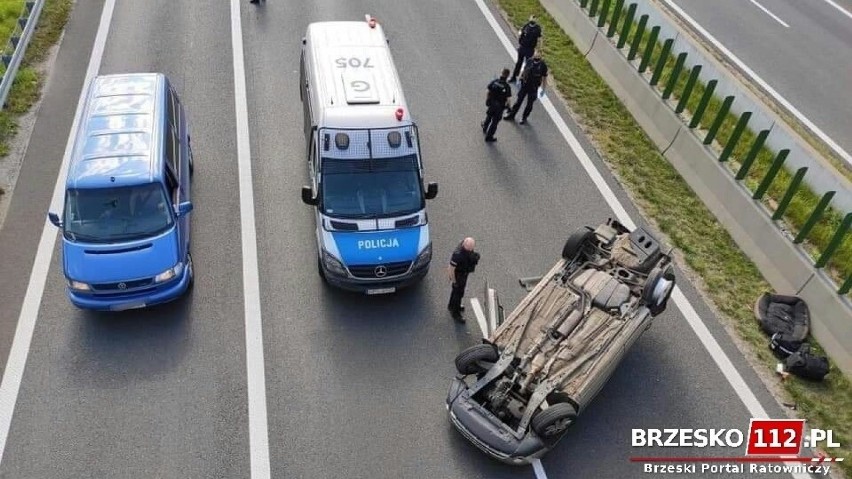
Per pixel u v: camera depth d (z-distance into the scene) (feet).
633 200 43.29
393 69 39.83
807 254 37.06
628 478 29.17
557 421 27.07
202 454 28.66
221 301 35.09
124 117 36.47
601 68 54.49
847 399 32.63
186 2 58.39
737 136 41.22
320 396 31.24
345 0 61.26
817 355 33.81
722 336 35.24
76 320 33.58
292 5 59.47
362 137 35.53
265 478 28.02
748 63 57.16
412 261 34.50
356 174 35.37
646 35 56.95
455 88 51.80
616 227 36.37
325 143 35.32
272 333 33.83
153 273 32.42
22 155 42.19
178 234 33.96
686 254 39.73
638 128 49.57
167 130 37.09
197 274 36.32
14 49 49.19
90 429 29.19
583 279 32.86
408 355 33.50
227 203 40.47
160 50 52.16
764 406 32.17
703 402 32.22
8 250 36.50
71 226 32.81
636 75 50.67
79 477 27.50
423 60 54.39
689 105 48.98
